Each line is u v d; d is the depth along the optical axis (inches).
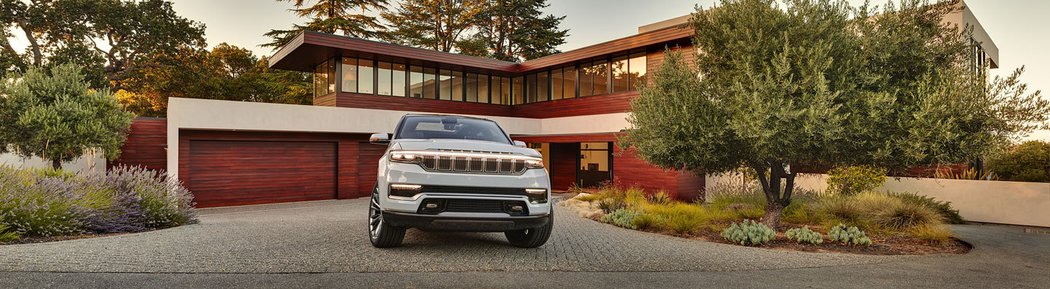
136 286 146.8
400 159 199.3
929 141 260.4
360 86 821.9
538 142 877.8
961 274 208.1
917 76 279.7
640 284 176.2
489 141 243.1
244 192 650.8
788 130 265.7
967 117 252.4
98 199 309.1
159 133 668.7
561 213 453.1
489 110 958.4
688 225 327.0
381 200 200.8
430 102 887.7
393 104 848.9
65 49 976.3
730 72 308.2
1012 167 493.7
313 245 226.2
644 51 741.9
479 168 201.9
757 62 296.7
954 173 552.1
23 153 561.0
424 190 194.4
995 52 778.8
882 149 270.8
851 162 295.1
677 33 668.7
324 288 154.3
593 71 818.2
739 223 358.3
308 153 702.5
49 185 294.2
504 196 199.6
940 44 296.5
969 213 476.7
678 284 177.9
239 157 649.0
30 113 537.0
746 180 528.7
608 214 396.2
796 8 302.2
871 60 292.7
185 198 396.8
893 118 272.8
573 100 842.8
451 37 1427.2
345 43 760.3
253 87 1296.8
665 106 306.0
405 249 221.9
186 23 1152.2
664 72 332.8
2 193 255.4
